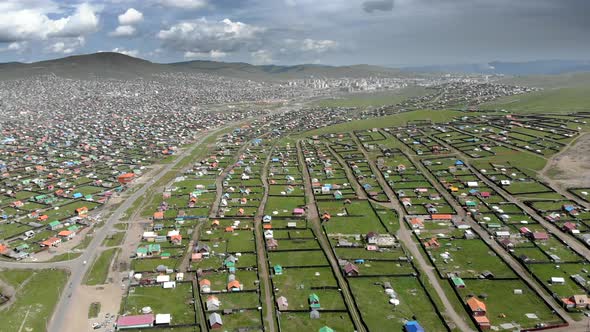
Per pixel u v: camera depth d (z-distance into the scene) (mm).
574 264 124562
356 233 153000
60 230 157000
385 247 140875
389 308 105312
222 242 146250
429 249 138500
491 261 129250
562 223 152875
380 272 123750
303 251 138875
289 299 109688
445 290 113562
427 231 153750
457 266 126500
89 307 107000
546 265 124312
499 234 146250
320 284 117312
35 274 124125
